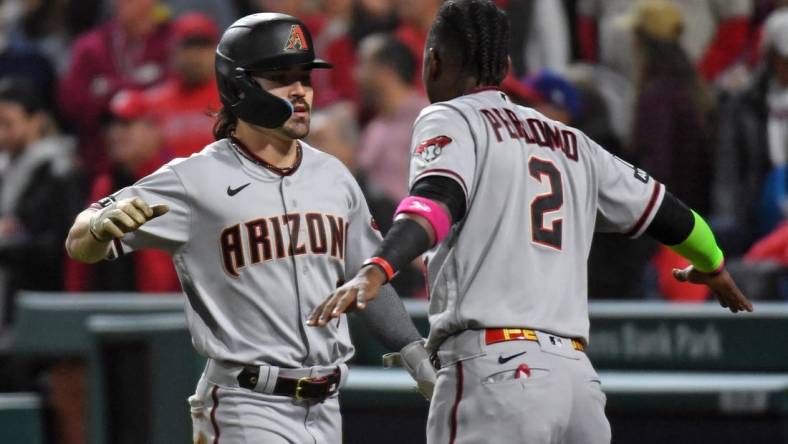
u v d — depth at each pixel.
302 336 13.99
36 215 28.61
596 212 13.45
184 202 13.93
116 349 21.16
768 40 26.41
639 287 23.77
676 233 13.59
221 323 13.92
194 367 20.30
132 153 27.59
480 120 12.84
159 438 20.42
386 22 30.88
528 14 30.06
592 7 30.31
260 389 13.86
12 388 26.52
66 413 24.55
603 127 25.23
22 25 37.75
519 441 12.34
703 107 25.81
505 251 12.64
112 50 33.53
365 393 20.55
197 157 14.09
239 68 13.87
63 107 33.78
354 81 30.83
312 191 14.27
